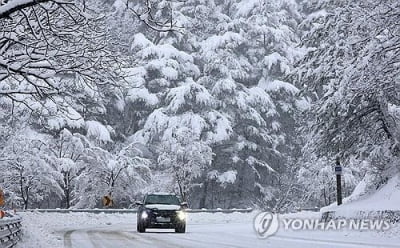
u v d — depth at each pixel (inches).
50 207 3405.5
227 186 3513.8
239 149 3361.2
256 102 3383.4
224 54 3376.0
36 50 716.7
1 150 2598.4
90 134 2960.1
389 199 1390.3
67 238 1255.5
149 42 3294.8
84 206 3019.2
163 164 3046.3
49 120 2795.3
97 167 2962.6
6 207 2534.5
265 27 3565.5
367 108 1567.4
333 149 1712.6
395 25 1248.8
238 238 1221.7
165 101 3294.8
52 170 2736.2
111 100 3339.1
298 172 3063.5
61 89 738.8
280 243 1060.5
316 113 1683.1
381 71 1280.8
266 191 3457.2
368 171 1712.6
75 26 727.7
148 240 1190.9
